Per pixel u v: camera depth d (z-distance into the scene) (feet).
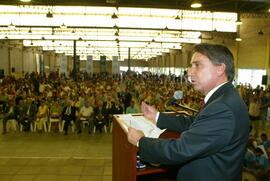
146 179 5.98
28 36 84.38
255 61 53.72
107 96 36.52
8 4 37.76
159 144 3.47
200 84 3.83
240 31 59.98
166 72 139.85
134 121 6.09
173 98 6.59
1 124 33.45
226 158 3.41
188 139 3.28
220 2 36.81
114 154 6.76
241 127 3.39
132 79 87.97
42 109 29.60
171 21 57.67
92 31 75.66
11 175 14.87
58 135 28.12
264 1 34.76
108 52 150.82
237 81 60.75
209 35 72.64
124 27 58.08
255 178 13.80
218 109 3.31
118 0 38.01
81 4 38.27
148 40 89.15
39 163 16.98
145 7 38.70
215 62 3.69
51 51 147.02
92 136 27.94
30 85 59.47
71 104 30.17
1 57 80.64
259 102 31.14
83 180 14.42
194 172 3.59
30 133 28.81
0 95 38.63
